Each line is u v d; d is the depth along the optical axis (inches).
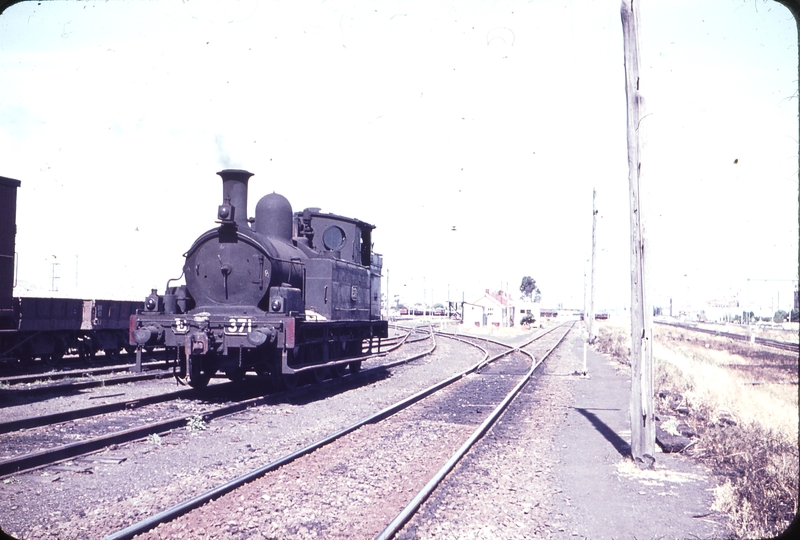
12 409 445.4
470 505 249.9
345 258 666.8
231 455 326.6
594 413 494.3
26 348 711.7
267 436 375.9
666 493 273.4
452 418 462.3
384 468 307.1
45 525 221.3
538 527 227.1
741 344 1611.7
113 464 303.7
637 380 323.9
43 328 713.0
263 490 263.4
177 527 218.4
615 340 1433.3
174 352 549.0
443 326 2719.0
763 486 266.7
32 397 502.6
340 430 389.7
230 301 518.6
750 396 580.4
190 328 501.7
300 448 342.3
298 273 578.9
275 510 239.8
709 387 598.2
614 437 395.5
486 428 407.8
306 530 220.1
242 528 220.1
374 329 789.9
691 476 302.5
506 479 290.8
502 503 253.6
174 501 249.1
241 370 550.0
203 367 548.1
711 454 340.2
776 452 327.6
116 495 257.0
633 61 323.3
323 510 241.6
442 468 292.2
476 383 700.0
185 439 360.2
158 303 530.9
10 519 226.5
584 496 267.3
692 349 1352.1
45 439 355.3
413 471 304.5
